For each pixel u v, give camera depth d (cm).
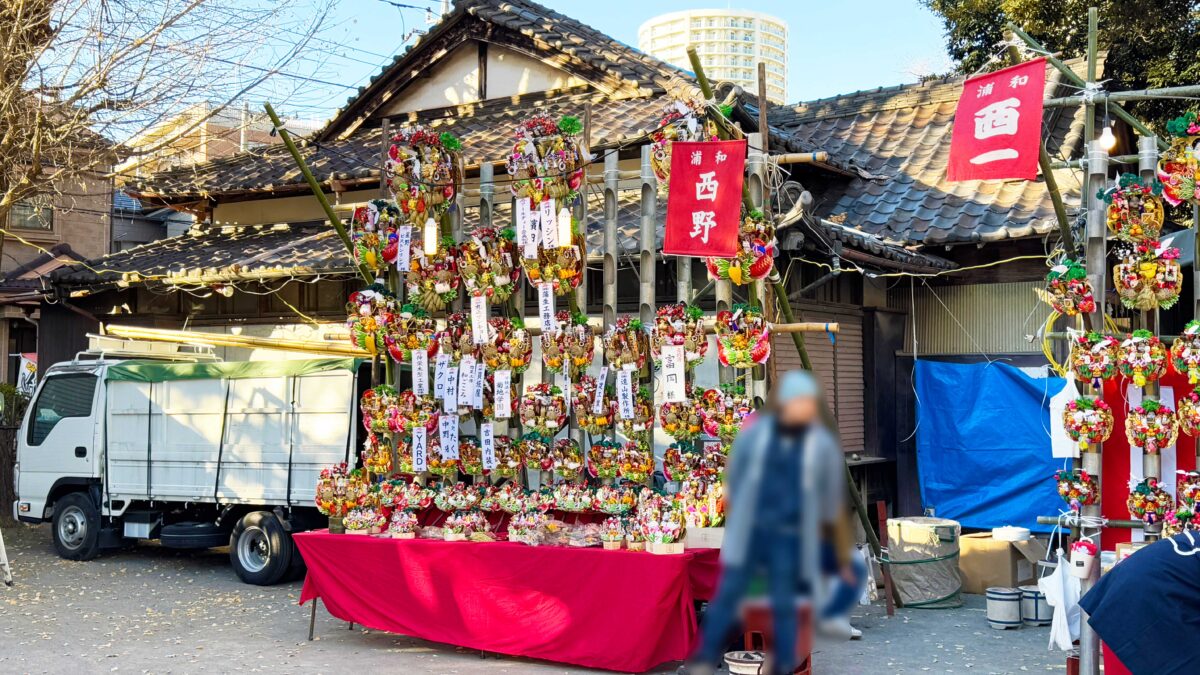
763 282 747
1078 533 617
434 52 1477
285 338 1245
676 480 703
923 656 705
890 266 1005
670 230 678
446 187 787
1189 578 484
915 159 1285
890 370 1110
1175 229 1393
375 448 795
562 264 729
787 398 281
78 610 892
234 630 813
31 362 2042
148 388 1095
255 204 1477
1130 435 604
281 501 993
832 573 273
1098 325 612
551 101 1380
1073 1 1574
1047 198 1100
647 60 1353
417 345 774
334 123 1543
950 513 1020
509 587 696
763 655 610
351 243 815
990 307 1087
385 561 749
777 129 1192
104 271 1315
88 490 1161
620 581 653
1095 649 569
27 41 1180
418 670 686
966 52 1766
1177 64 1540
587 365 738
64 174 1210
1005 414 996
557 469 737
